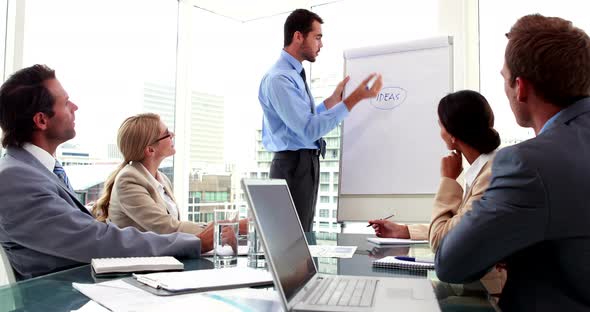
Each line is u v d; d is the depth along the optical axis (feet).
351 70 9.66
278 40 13.19
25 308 2.62
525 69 3.12
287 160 8.58
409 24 10.98
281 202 3.11
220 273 3.48
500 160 2.99
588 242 2.74
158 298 2.79
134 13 11.30
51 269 4.18
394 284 3.04
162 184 6.98
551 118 3.14
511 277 3.10
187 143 12.37
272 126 8.73
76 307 2.64
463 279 3.10
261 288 3.14
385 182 8.93
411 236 5.86
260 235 2.43
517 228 2.79
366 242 5.71
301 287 2.77
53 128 4.92
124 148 6.66
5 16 8.37
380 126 9.16
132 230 4.33
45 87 4.81
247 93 13.47
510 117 9.53
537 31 3.12
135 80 11.34
